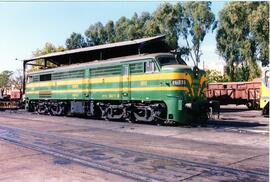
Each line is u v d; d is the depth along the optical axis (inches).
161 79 652.1
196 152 385.1
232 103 1278.3
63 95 924.0
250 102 1224.8
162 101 664.4
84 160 344.8
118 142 458.0
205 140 474.6
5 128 625.9
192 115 645.9
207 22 1863.9
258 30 1520.7
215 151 390.3
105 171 303.4
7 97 1536.7
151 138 495.8
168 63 670.5
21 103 1373.0
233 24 1683.1
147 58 679.1
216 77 1844.2
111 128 627.2
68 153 380.2
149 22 1914.4
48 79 992.2
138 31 2007.9
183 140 475.5
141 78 690.8
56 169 311.3
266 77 848.9
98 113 838.5
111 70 762.2
